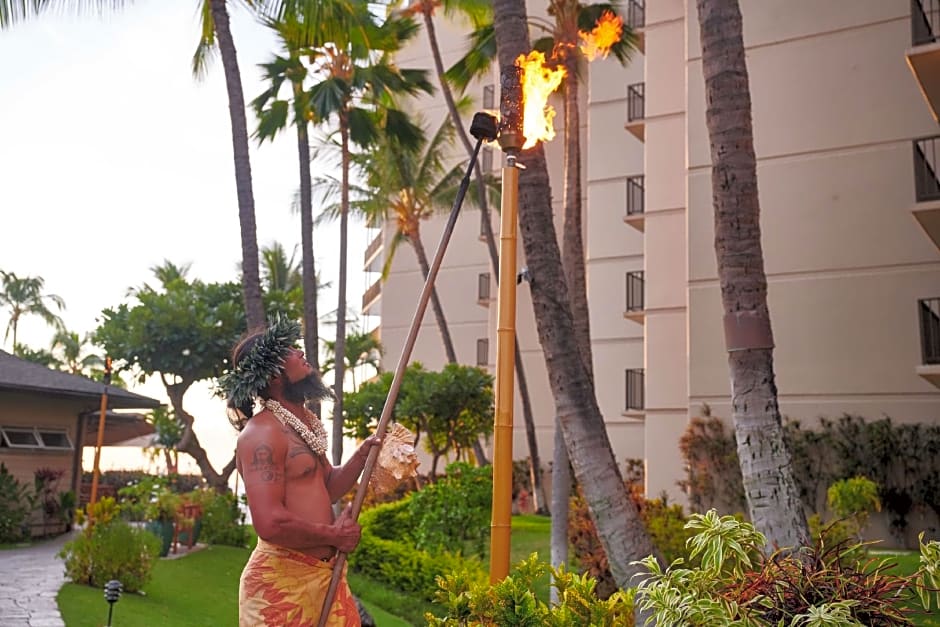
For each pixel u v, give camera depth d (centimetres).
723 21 650
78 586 945
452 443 2295
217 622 891
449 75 1916
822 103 1491
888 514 1353
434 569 1105
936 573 313
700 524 336
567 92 1553
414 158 2489
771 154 1513
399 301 3206
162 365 2259
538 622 341
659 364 1842
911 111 1430
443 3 2056
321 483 304
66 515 1631
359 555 1252
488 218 2023
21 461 1566
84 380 1716
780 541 574
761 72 1541
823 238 1459
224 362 2295
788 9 1534
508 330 394
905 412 1372
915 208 1194
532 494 2641
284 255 3177
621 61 1814
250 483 287
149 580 981
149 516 1307
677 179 1895
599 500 614
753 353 609
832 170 1469
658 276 1881
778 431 596
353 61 1838
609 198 2333
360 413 2258
